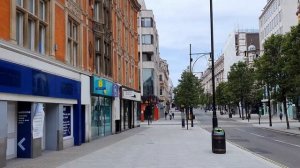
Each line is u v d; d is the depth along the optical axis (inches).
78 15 928.9
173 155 679.7
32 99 631.8
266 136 1255.5
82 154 697.0
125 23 1640.0
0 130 523.2
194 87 1958.7
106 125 1240.2
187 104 1946.4
